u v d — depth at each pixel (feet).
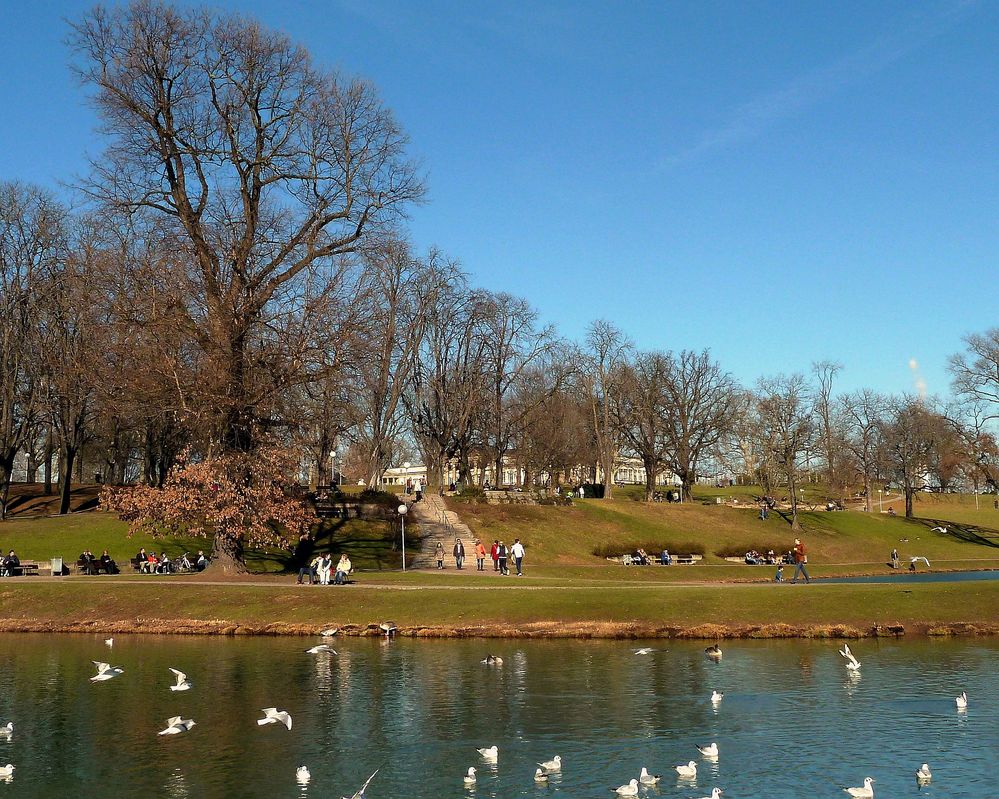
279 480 171.73
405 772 67.46
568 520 273.95
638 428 351.87
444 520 248.32
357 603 137.49
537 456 319.47
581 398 347.56
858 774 65.57
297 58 159.33
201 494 163.02
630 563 241.96
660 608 128.67
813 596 130.93
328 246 165.99
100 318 194.39
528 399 310.65
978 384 297.33
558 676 97.55
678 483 491.72
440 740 75.25
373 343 178.19
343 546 220.23
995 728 76.48
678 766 66.85
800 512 335.67
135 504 167.43
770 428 341.41
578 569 213.66
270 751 73.00
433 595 139.03
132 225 164.96
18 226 234.38
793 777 65.05
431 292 263.49
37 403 234.99
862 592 131.64
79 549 203.00
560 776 65.98
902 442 374.02
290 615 135.13
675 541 266.98
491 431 289.53
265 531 168.35
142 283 159.43
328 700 88.74
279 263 162.50
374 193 165.27
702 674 97.60
